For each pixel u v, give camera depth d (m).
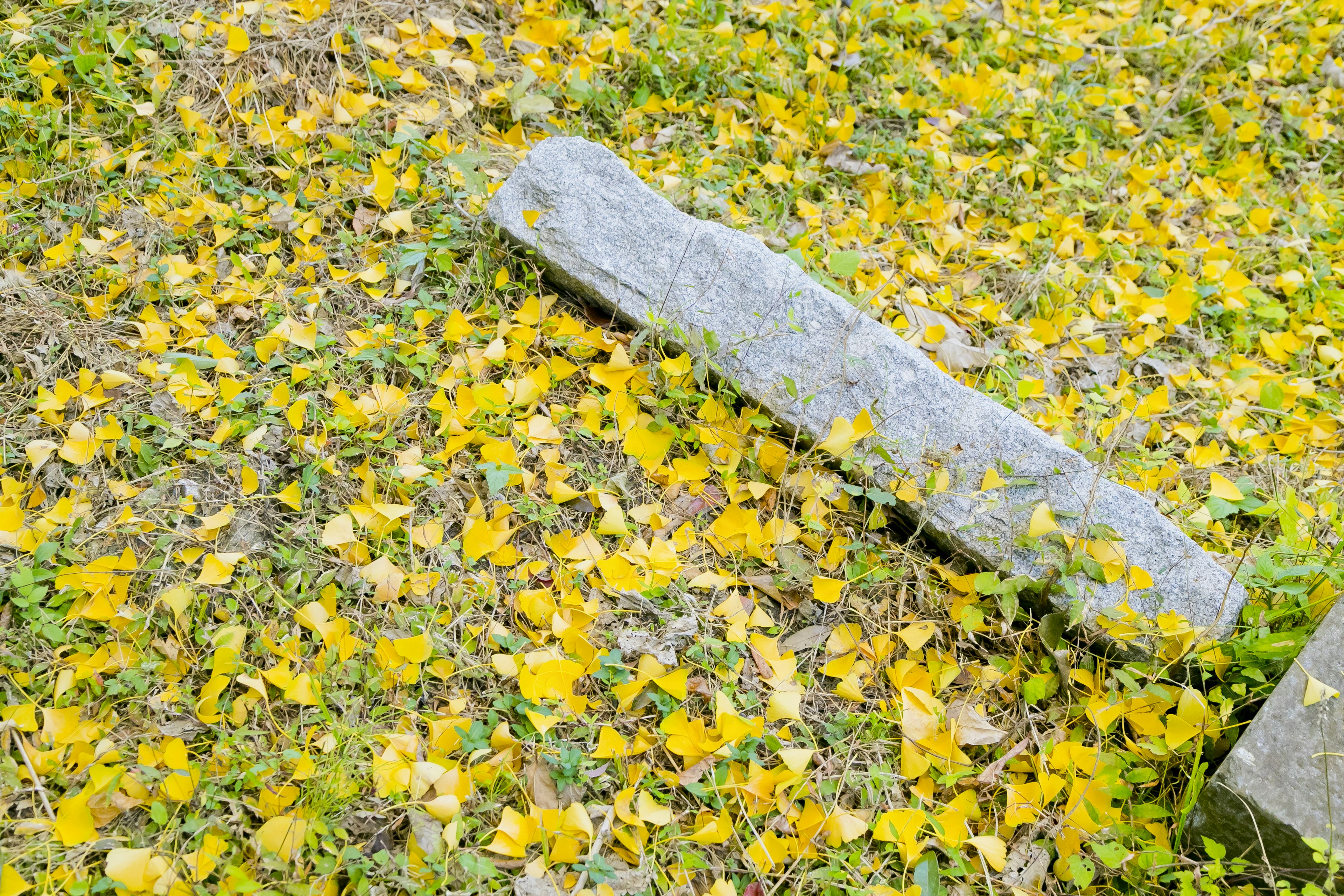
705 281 2.40
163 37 2.75
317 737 1.75
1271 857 1.69
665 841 1.73
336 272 2.46
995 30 3.64
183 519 1.99
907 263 2.83
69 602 1.85
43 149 2.52
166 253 2.44
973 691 1.98
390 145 2.72
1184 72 3.60
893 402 2.26
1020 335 2.73
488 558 2.06
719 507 2.22
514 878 1.64
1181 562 2.05
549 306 2.49
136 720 1.73
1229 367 2.80
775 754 1.87
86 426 2.08
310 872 1.59
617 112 3.03
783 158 3.06
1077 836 1.78
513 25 3.18
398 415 2.21
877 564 2.16
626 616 2.01
